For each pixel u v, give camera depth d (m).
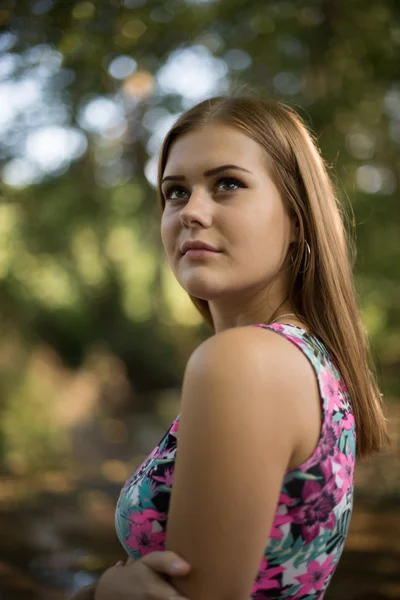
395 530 5.27
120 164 9.59
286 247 1.39
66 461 8.76
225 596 1.08
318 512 1.19
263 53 7.13
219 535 1.07
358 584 4.07
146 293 16.44
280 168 1.37
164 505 1.25
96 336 16.70
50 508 6.33
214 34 7.13
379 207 7.41
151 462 1.30
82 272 15.18
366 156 7.57
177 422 1.30
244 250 1.31
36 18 5.75
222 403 1.09
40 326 15.73
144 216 10.58
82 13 5.84
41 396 12.67
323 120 6.82
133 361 17.36
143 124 7.91
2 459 8.59
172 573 1.09
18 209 10.48
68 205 10.19
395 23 6.69
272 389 1.12
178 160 1.36
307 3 6.79
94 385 15.34
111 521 5.89
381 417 1.51
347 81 6.88
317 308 1.40
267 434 1.10
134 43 6.40
